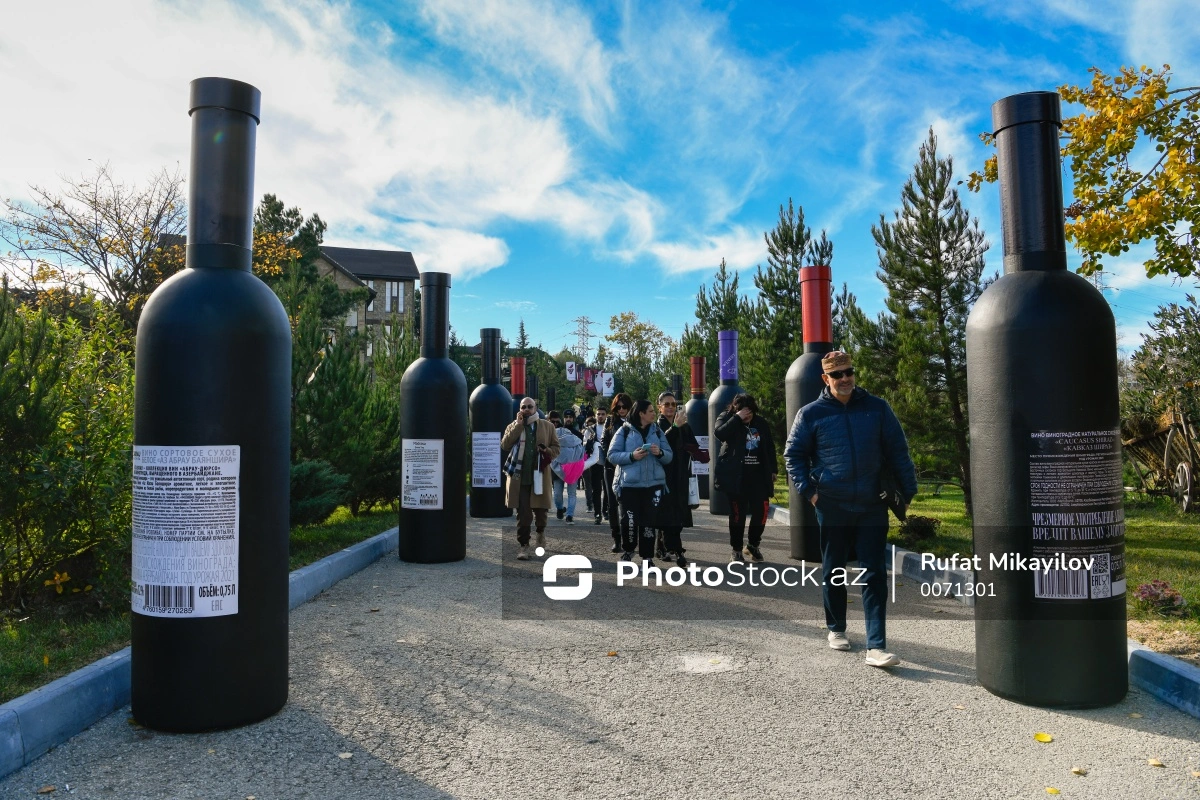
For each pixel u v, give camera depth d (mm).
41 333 6445
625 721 4422
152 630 4281
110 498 6371
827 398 5824
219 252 4543
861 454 5602
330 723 4402
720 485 9539
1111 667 4621
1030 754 3955
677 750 4020
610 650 5859
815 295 10078
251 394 4434
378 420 14445
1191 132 10055
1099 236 10320
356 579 8688
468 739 4172
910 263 12078
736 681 5129
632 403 10758
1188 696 4535
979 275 11922
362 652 5781
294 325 13609
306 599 7590
